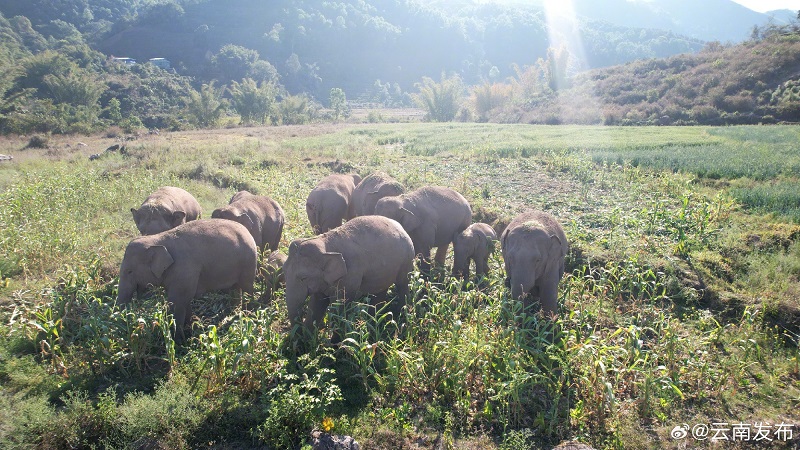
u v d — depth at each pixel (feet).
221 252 29.91
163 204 39.24
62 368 25.61
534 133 129.59
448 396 24.71
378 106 392.68
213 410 22.88
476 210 50.85
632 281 33.71
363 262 29.66
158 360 27.04
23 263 36.37
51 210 49.39
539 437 22.52
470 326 28.25
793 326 30.89
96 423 21.75
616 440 21.99
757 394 25.35
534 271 28.91
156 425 21.61
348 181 50.39
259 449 21.52
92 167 78.33
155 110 241.96
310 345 26.91
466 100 331.98
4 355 26.21
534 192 60.08
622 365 25.85
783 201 50.57
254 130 175.94
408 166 77.30
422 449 21.50
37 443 21.06
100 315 26.73
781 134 105.50
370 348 25.44
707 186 61.41
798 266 36.70
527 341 28.30
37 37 360.69
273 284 33.06
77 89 212.23
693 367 26.25
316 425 22.20
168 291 28.60
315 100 387.75
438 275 37.27
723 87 172.35
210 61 360.89
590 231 44.73
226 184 67.36
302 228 47.88
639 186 60.64
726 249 39.75
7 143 130.21
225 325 30.55
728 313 32.53
